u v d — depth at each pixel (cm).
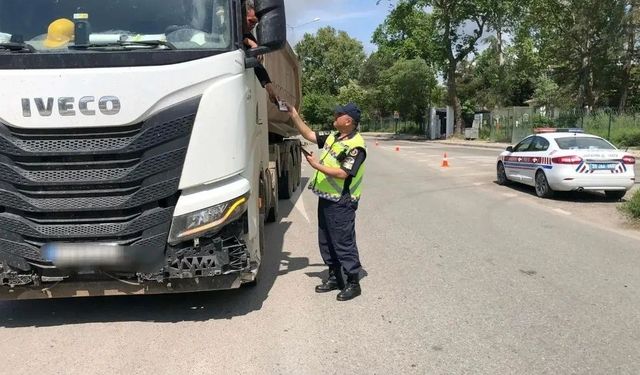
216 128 467
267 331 507
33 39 461
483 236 907
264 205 641
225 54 470
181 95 457
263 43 496
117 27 473
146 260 470
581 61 4106
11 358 457
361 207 1207
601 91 4175
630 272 695
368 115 8138
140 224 464
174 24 477
